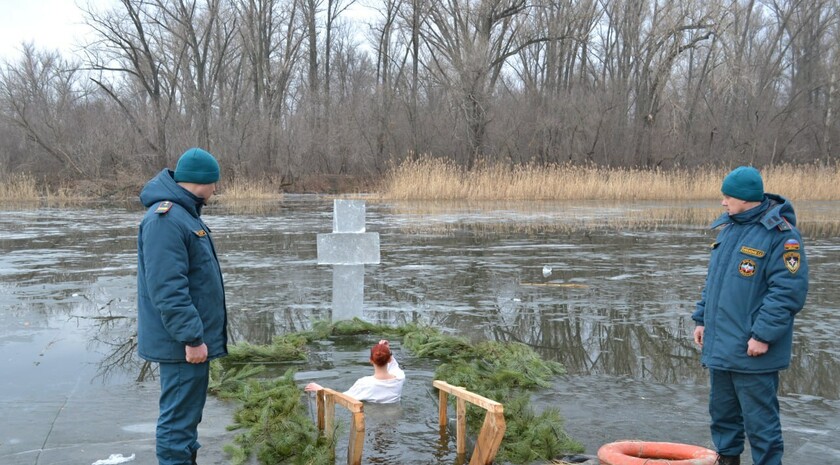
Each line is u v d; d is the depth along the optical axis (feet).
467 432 16.08
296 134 159.94
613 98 150.51
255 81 167.02
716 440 14.71
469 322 28.22
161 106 157.48
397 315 29.48
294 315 29.48
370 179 155.63
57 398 18.81
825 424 17.15
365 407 18.06
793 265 13.47
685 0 139.95
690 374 21.35
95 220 80.84
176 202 13.92
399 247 52.29
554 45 156.25
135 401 18.58
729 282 14.07
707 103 155.53
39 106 161.89
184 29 154.10
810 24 177.68
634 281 37.93
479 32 141.90
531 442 15.33
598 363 22.59
